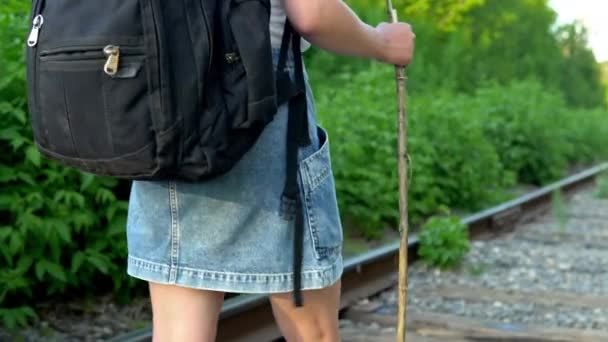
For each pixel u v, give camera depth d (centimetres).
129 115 159
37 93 168
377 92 858
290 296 194
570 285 567
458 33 1712
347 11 176
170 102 159
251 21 165
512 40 1983
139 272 183
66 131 165
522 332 443
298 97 183
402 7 1672
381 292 530
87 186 411
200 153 162
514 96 1302
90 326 403
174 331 183
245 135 168
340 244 196
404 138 204
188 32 161
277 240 181
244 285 180
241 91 165
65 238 388
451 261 604
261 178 179
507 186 1145
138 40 158
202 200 177
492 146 1034
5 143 411
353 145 672
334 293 201
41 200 395
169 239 180
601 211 986
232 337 384
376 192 667
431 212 791
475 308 499
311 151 189
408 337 433
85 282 422
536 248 715
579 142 1580
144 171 163
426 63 1479
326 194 191
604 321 475
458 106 1087
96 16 160
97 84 159
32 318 403
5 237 385
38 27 168
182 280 179
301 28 174
